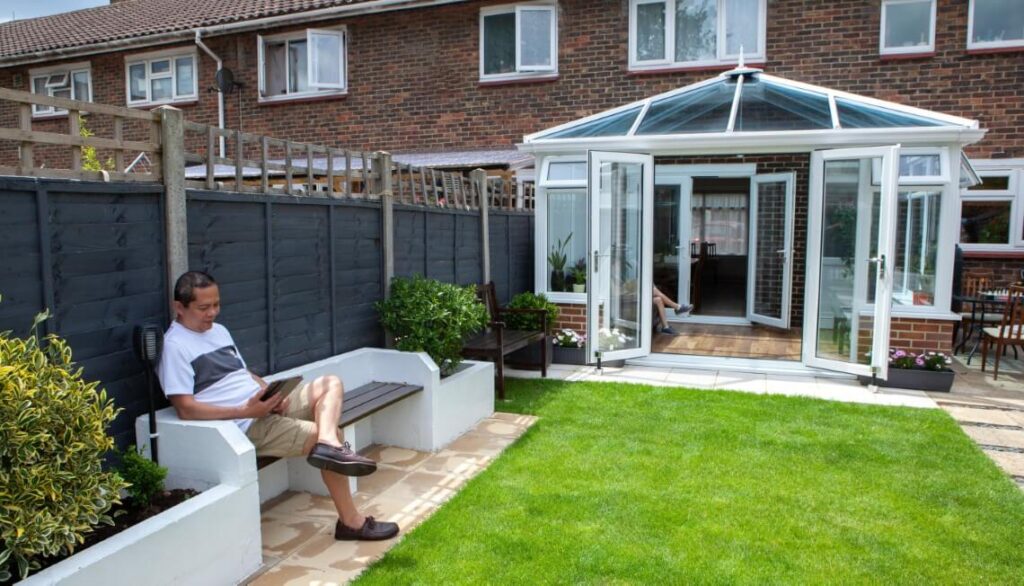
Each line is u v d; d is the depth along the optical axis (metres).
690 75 10.60
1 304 2.78
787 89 8.28
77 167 3.15
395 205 5.92
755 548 3.45
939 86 9.60
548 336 7.84
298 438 3.53
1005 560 3.36
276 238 4.49
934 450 4.97
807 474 4.48
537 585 3.07
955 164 6.88
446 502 4.03
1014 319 7.96
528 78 11.32
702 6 10.58
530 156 10.12
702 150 7.69
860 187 7.04
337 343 5.17
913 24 9.69
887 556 3.38
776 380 7.34
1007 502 4.05
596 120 8.58
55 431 2.44
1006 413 6.08
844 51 9.94
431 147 12.01
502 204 8.63
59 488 2.37
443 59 11.83
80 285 3.14
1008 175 9.41
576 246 8.53
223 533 3.02
